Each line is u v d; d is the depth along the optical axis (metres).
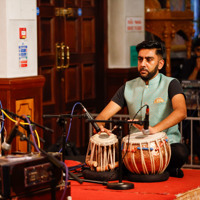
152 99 3.73
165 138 3.47
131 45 6.34
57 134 5.77
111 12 6.29
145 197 3.09
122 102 3.93
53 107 5.73
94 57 6.25
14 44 4.70
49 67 5.68
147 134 3.41
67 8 5.83
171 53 7.34
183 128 5.58
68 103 5.93
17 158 2.77
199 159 5.64
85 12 6.09
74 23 5.96
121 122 3.26
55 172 2.88
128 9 6.24
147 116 3.37
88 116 3.40
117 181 3.50
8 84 4.58
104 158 3.53
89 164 3.56
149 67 3.71
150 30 6.50
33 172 2.73
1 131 3.41
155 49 3.71
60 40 5.78
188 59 6.24
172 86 3.69
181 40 7.56
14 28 4.68
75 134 6.02
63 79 5.84
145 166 3.41
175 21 6.45
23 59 4.80
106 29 6.31
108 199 3.06
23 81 4.71
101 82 6.33
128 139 3.43
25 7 4.77
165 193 3.16
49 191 2.85
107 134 3.63
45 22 5.59
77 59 6.03
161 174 3.49
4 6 4.60
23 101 4.78
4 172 2.62
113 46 6.32
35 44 4.93
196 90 5.59
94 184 3.46
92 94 6.26
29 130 2.95
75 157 4.98
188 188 3.31
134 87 3.86
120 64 6.30
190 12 6.58
